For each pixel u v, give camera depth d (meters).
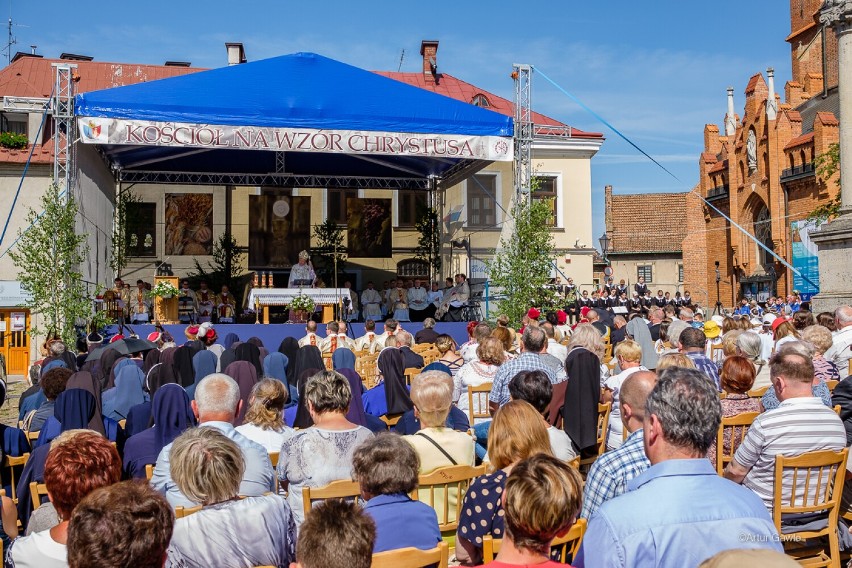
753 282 40.12
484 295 22.89
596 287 32.38
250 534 3.52
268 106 18.09
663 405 3.00
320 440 4.79
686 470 2.93
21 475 5.45
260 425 5.65
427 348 13.84
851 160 14.28
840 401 6.01
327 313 21.56
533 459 2.93
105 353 10.38
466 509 4.01
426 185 28.42
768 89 38.56
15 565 3.27
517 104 19.53
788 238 37.19
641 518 2.80
